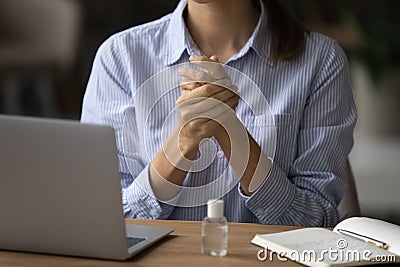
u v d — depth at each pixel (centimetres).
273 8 245
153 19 544
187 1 247
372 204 519
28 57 524
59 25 526
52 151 169
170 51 246
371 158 557
